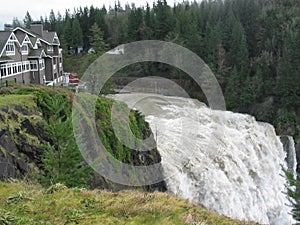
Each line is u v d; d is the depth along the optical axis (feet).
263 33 197.16
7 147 42.83
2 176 39.60
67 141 42.24
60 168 40.83
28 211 29.25
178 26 178.29
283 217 82.94
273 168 98.27
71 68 200.75
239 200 69.21
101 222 27.22
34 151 46.75
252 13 214.69
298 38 155.94
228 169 69.82
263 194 84.74
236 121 104.01
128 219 28.14
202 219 30.42
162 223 27.63
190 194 55.67
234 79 152.97
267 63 171.12
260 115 148.05
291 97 148.36
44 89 63.36
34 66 121.08
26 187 37.73
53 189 34.94
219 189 62.28
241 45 171.42
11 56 103.55
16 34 117.50
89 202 31.63
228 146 76.33
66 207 30.07
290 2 231.30
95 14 250.78
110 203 31.55
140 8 216.74
